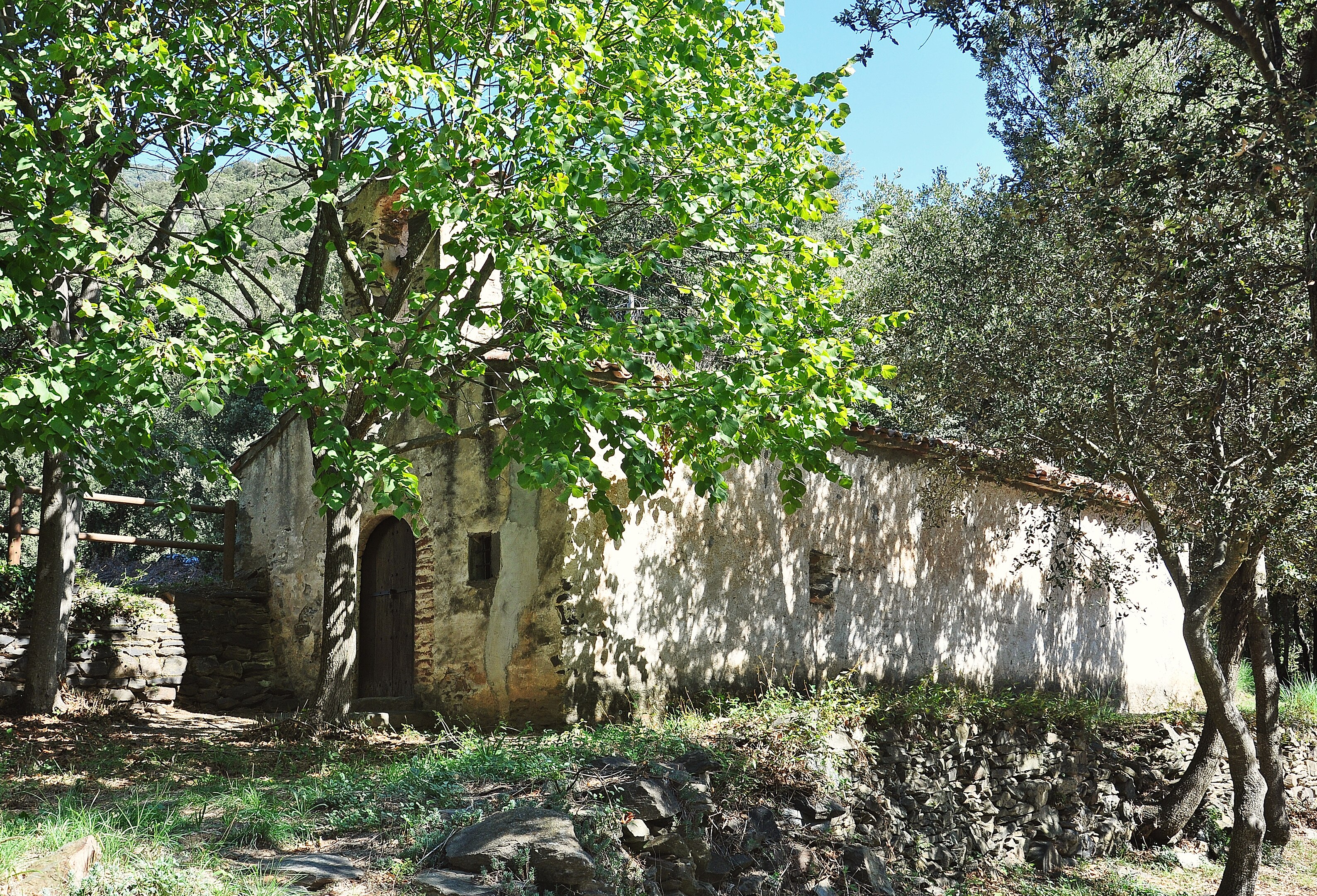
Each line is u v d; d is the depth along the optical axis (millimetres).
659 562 9047
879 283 13828
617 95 6922
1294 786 12789
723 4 7594
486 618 9180
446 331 6801
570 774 6223
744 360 7086
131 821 5352
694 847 6176
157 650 10969
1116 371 8664
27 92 8125
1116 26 7340
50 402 5816
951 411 10008
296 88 6781
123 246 6711
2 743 7973
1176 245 6668
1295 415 8023
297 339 6352
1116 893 9375
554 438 6145
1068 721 11039
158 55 6359
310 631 11758
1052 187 8422
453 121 7293
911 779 8727
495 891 4617
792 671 9867
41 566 9602
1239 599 10977
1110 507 12523
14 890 3758
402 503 6574
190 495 22984
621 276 6363
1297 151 5957
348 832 5398
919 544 11469
